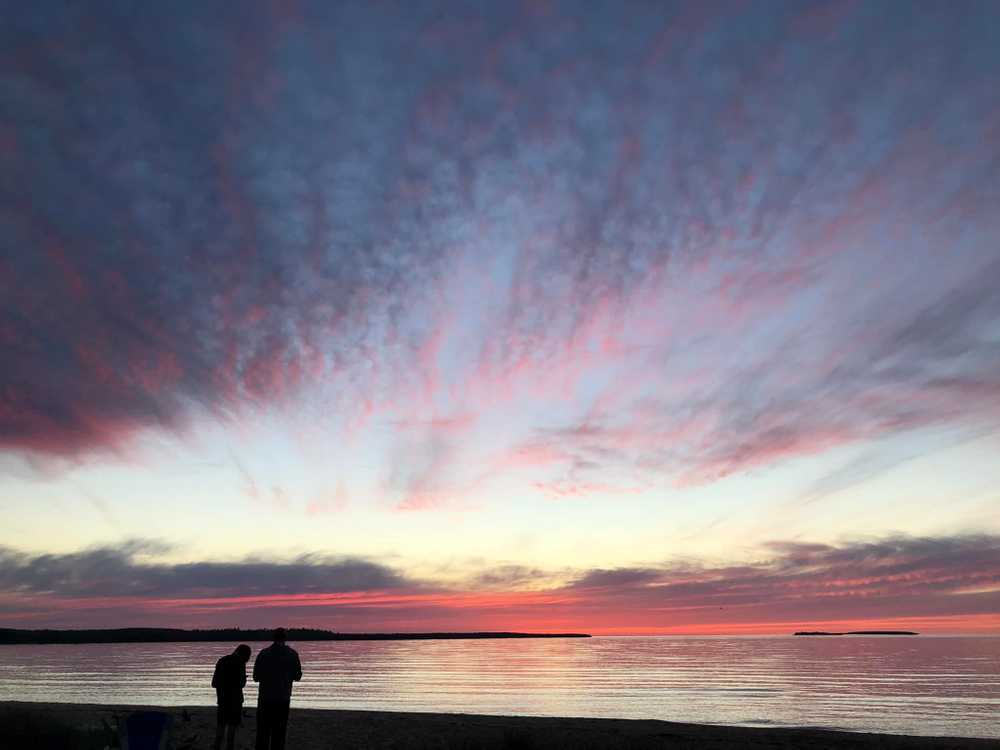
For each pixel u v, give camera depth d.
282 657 12.58
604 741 17.42
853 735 21.84
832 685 77.31
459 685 72.75
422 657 194.12
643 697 57.31
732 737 20.33
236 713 13.48
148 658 158.25
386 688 66.31
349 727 21.27
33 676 82.06
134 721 9.54
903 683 81.75
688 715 40.97
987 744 19.89
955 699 57.41
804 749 18.12
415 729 20.94
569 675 98.25
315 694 56.81
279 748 12.45
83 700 44.34
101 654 195.38
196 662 131.38
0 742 14.02
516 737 16.75
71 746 14.09
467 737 18.23
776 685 77.00
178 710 26.86
